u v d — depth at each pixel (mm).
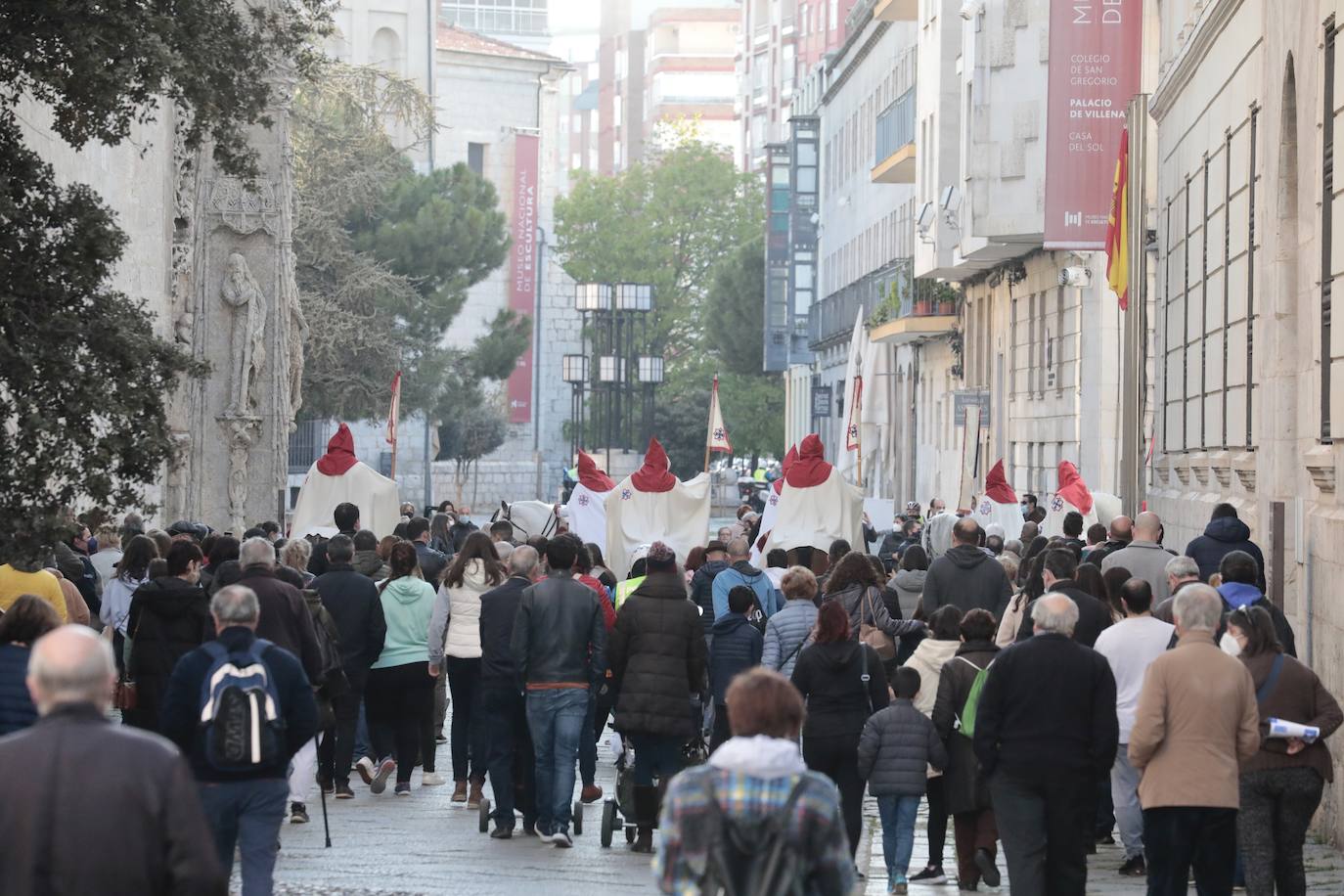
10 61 20844
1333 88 23578
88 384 20750
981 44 61812
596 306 113000
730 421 167250
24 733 8938
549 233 192250
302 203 86312
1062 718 15711
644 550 29234
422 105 91938
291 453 112500
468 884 18766
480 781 24297
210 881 8875
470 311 169375
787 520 38156
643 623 20750
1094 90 43938
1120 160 41438
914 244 97000
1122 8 43812
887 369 102812
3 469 20547
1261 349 28625
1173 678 15570
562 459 186750
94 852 8750
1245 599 18828
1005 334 74500
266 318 54906
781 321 150000
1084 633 19969
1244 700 15594
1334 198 23391
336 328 85688
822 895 9500
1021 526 42000
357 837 21875
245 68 23766
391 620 25047
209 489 54438
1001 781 15828
